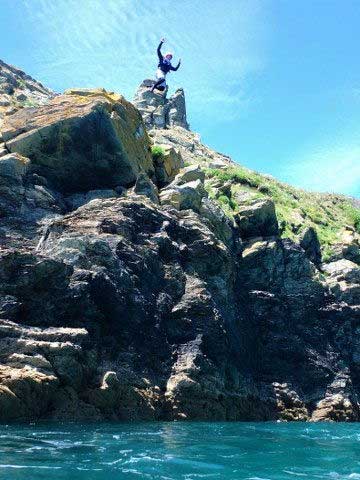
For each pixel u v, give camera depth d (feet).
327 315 158.20
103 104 137.28
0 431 64.95
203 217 138.51
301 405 140.15
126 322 99.40
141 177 136.26
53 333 84.53
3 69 286.46
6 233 114.73
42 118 135.33
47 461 47.78
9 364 77.56
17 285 87.15
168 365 105.81
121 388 90.58
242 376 126.31
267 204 164.76
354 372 159.22
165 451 57.88
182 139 315.78
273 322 147.23
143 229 118.11
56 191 131.75
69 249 99.60
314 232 193.77
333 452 66.49
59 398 80.89
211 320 115.03
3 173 120.67
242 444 68.95
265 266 153.48
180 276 118.01
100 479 42.63
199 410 103.14
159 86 101.76
